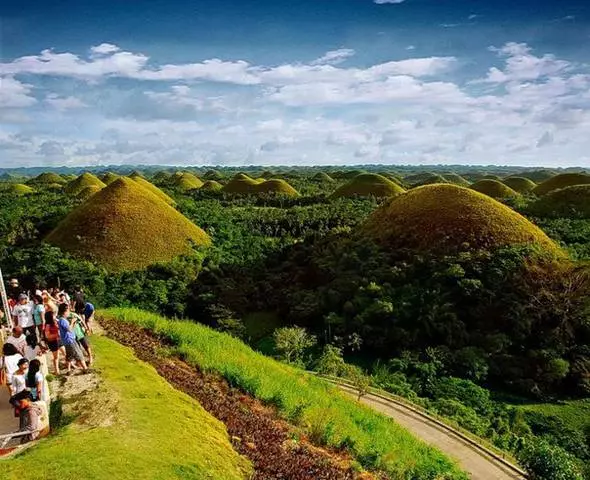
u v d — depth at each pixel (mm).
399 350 35781
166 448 9742
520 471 21906
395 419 25688
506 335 35125
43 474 8281
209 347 20422
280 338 36031
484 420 28297
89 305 17719
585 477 23281
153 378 13922
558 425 28844
